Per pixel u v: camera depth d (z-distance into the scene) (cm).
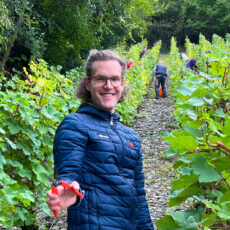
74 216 170
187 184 192
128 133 200
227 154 180
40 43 1000
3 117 369
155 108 1208
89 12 1140
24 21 923
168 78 2098
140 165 204
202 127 202
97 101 193
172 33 5456
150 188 528
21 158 378
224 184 195
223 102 243
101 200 172
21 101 367
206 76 251
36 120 371
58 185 156
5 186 309
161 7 5053
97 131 182
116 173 180
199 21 5250
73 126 178
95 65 195
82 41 1224
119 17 1266
